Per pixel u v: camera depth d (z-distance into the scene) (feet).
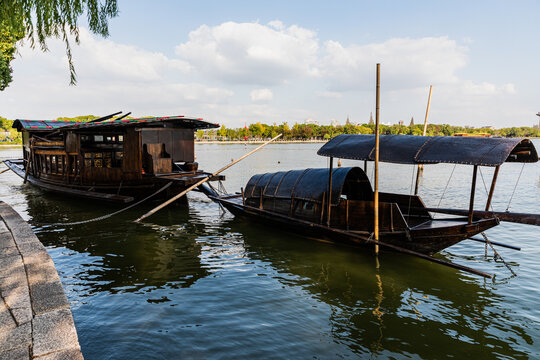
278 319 23.77
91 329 21.80
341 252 37.52
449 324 23.57
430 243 33.14
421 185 96.63
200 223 50.31
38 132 83.05
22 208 59.31
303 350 20.29
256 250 38.34
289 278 30.86
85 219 52.13
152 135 59.57
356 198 44.70
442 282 30.30
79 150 60.80
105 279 29.96
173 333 21.63
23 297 18.54
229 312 24.57
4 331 15.46
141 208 59.41
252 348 20.30
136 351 19.60
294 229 42.55
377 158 33.12
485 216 33.12
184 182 53.57
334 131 615.16
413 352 20.42
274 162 191.01
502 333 22.53
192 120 59.31
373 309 25.49
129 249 38.34
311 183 41.16
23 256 24.58
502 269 33.35
